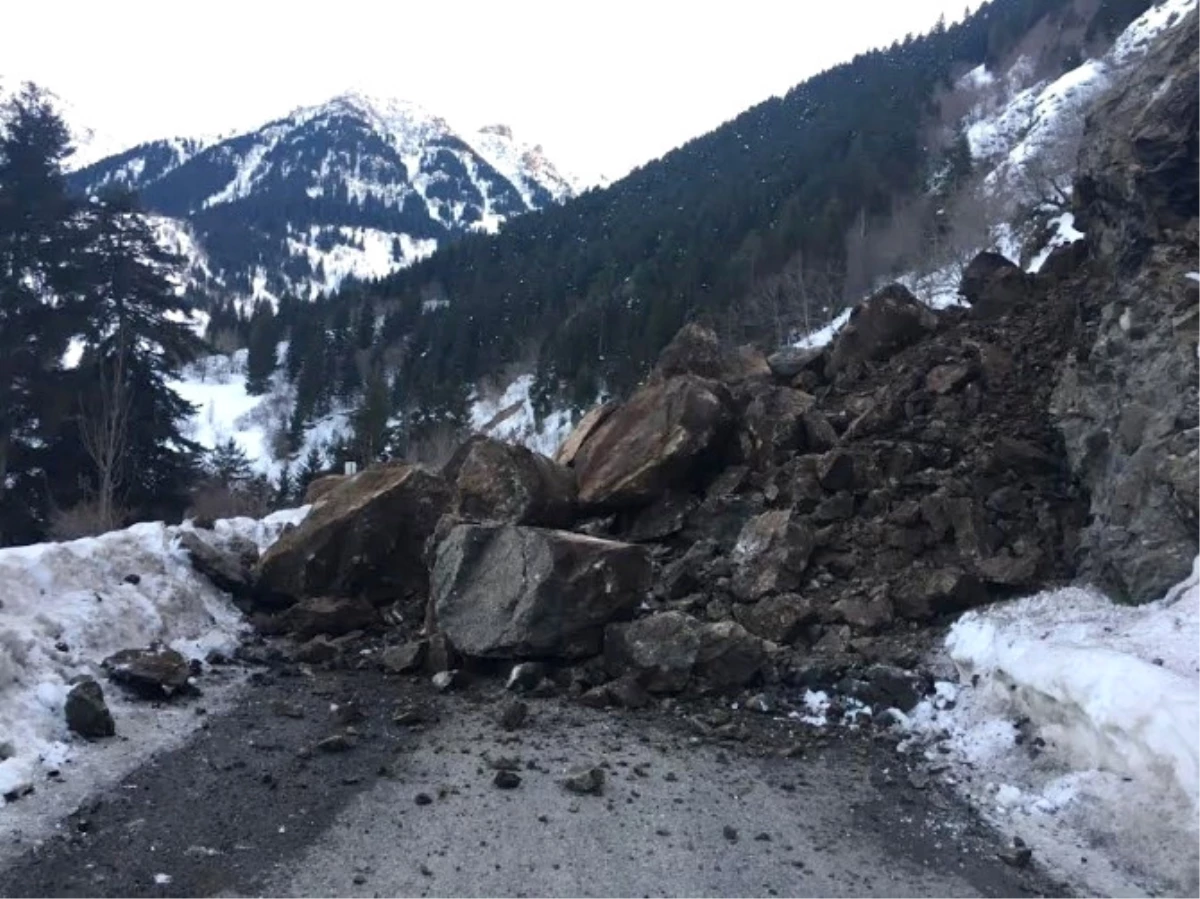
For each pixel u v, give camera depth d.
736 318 51.12
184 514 25.83
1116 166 10.14
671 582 9.13
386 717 6.92
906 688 7.06
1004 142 61.12
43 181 25.69
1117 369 8.72
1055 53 70.19
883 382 11.82
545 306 78.25
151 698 6.84
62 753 5.63
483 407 66.44
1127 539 7.53
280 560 9.55
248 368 87.75
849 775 6.01
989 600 8.30
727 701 7.36
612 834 5.07
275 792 5.43
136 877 4.38
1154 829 4.71
